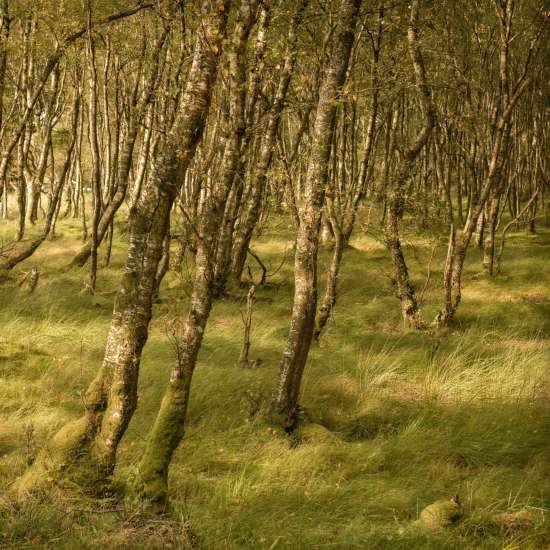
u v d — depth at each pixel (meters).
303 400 7.71
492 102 17.88
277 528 4.54
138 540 4.07
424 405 7.62
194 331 4.99
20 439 5.93
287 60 9.99
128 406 4.62
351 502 5.04
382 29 12.66
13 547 3.87
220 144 8.17
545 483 5.54
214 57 4.62
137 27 17.42
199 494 5.12
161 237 4.62
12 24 15.01
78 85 18.61
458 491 5.37
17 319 10.20
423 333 11.41
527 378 8.24
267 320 11.67
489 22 17.50
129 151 16.09
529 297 14.52
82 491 4.52
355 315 12.67
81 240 21.81
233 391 7.55
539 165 23.41
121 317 4.59
